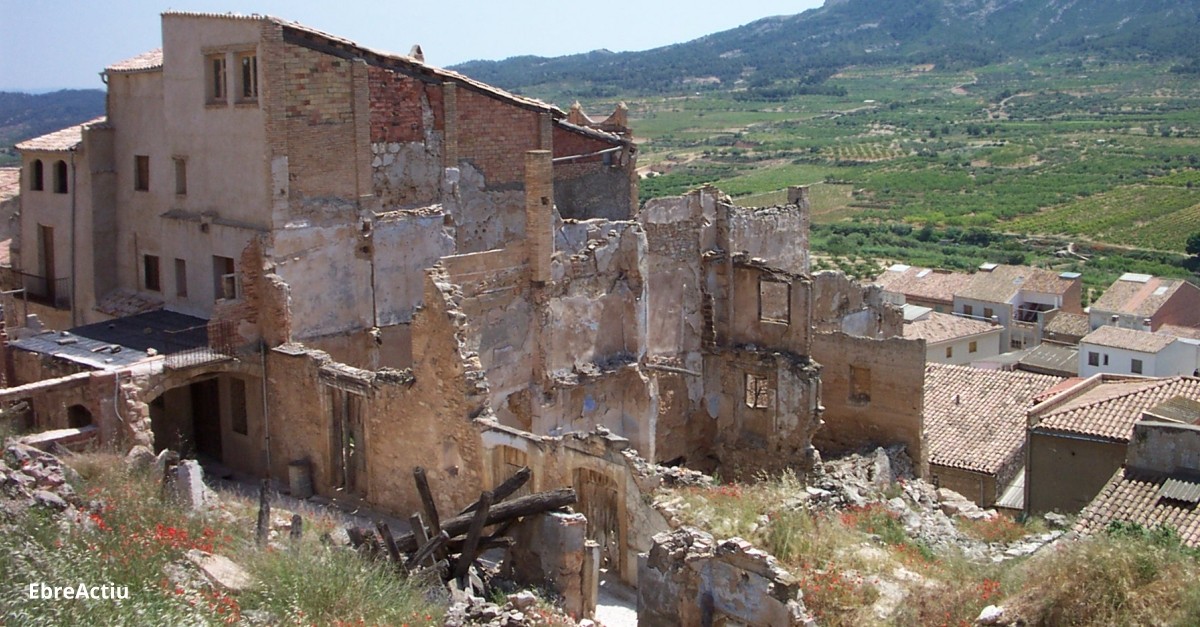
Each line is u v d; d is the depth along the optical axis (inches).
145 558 676.7
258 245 1218.6
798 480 1258.6
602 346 1332.4
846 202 6215.6
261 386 1258.0
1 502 698.2
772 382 1393.9
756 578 736.3
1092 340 2524.6
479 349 1189.7
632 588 970.1
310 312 1250.0
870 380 1416.1
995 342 2824.8
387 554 802.2
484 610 724.0
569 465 1023.6
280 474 1259.8
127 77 1413.6
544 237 1240.2
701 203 1439.5
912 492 1251.8
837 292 1612.9
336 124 1253.1
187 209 1331.2
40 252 1582.2
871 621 749.3
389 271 1311.5
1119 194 5841.5
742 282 1440.7
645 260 1350.9
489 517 840.9
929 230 5285.4
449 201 1382.9
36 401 1109.1
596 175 1606.8
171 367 1151.6
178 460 952.3
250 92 1229.7
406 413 1148.5
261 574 705.6
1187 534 1029.8
